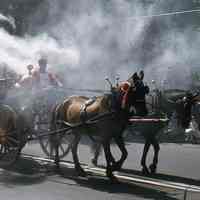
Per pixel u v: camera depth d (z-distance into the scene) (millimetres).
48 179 11367
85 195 9773
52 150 13055
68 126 12164
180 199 9531
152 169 12305
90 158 14438
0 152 13516
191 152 16078
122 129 11055
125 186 10695
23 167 12867
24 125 12953
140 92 10672
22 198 9422
